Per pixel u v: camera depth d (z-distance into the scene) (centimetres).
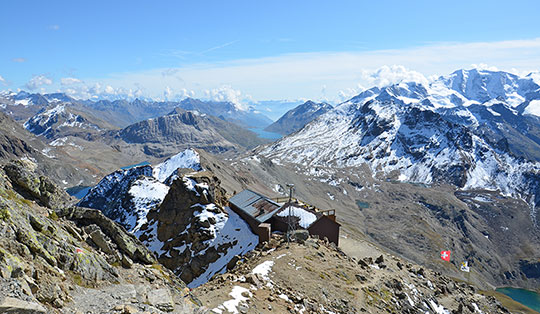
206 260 6769
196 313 2505
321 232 7038
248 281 3653
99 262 2419
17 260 1650
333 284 4303
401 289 5131
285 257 4738
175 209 7906
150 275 2839
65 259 2083
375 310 4084
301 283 4012
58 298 1719
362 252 7750
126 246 2991
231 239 7094
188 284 6481
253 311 2920
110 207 12119
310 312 3344
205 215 7594
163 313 2205
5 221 1891
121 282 2433
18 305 1362
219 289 3322
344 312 3688
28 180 2839
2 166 2842
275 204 7731
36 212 2516
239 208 8181
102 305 1922
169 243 7338
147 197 11338
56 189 3100
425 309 4878
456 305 5647
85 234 2775
